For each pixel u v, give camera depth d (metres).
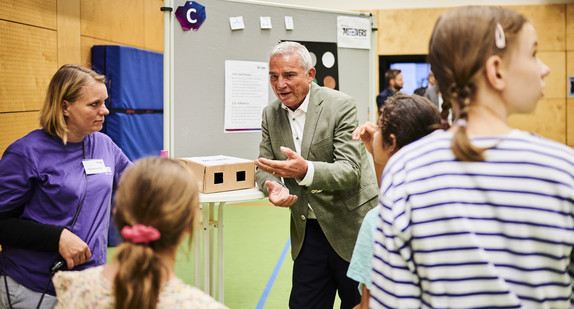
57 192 1.66
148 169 0.94
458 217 0.77
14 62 3.69
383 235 0.86
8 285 1.64
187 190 0.94
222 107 2.53
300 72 1.98
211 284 2.57
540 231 0.74
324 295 2.10
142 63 4.82
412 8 7.86
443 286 0.78
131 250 0.88
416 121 1.40
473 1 7.79
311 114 2.03
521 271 0.75
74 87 1.64
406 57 7.95
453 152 0.79
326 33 2.80
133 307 0.85
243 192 2.05
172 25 2.38
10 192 1.61
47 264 1.63
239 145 2.59
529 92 0.81
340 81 2.86
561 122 7.83
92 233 1.72
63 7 4.27
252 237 4.74
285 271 3.78
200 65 2.46
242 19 2.55
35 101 3.96
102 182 1.76
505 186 0.75
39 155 1.65
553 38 7.71
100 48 4.46
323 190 2.00
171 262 0.95
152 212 0.90
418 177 0.81
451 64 0.83
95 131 1.75
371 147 1.90
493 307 0.76
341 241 2.00
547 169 0.74
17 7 3.71
